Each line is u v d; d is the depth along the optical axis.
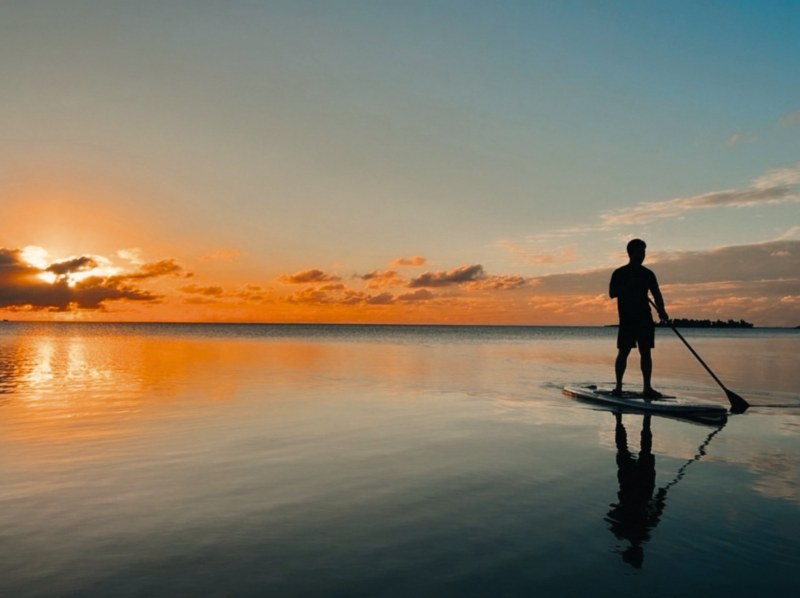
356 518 4.05
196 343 39.97
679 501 4.44
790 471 5.32
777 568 3.24
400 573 3.17
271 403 9.74
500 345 41.59
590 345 42.38
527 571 3.20
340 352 27.52
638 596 2.92
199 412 8.79
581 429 7.43
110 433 7.15
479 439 6.78
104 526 3.88
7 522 3.96
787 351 29.08
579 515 4.11
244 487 4.80
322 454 6.02
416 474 5.22
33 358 22.36
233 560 3.33
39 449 6.26
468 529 3.84
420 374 15.34
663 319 9.66
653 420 8.12
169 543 3.59
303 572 3.18
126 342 42.31
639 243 9.92
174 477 5.12
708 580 3.10
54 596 2.89
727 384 12.62
